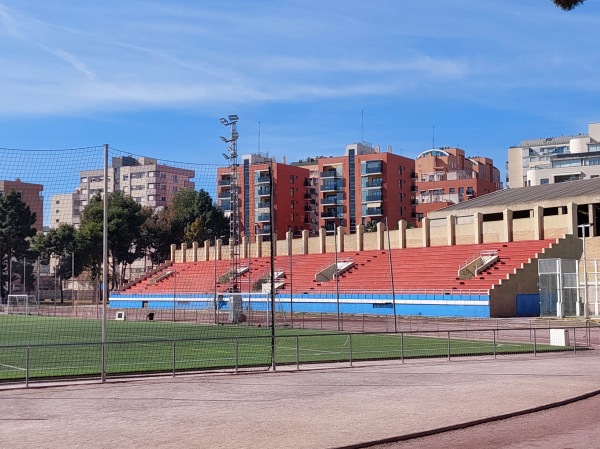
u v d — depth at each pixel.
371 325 57.69
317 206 155.00
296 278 89.00
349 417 15.91
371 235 91.19
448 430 14.70
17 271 128.88
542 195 84.88
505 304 66.06
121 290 107.12
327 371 25.56
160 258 134.38
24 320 71.44
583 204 76.56
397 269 81.50
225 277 93.81
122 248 119.00
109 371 26.03
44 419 15.84
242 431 14.30
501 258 73.56
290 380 22.92
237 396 19.31
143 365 28.61
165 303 94.00
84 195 133.38
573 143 167.75
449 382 22.06
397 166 145.62
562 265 62.50
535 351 31.42
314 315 75.69
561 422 15.52
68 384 22.02
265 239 138.88
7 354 33.88
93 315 81.69
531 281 68.69
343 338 42.97
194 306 88.19
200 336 46.66
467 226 82.12
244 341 41.22
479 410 16.72
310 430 14.38
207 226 134.00
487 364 27.69
